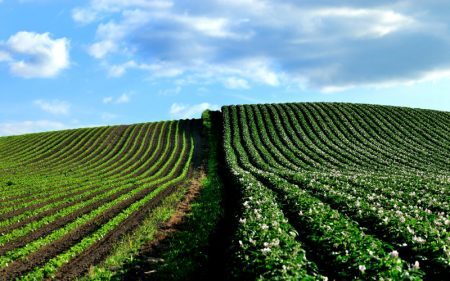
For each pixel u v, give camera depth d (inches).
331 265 520.1
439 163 2394.2
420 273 441.7
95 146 3240.7
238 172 1685.5
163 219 1039.0
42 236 924.6
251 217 718.5
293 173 1743.4
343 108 3818.9
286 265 461.1
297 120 3486.7
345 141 2920.8
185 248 781.9
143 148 3134.8
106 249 802.8
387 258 474.9
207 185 1689.2
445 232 617.9
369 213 800.9
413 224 680.4
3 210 1258.6
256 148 2805.1
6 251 812.0
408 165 2331.4
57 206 1296.8
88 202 1328.7
